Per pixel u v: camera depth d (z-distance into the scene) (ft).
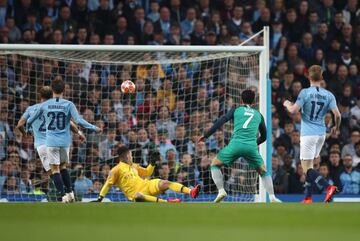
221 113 157.28
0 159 148.25
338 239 66.74
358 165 164.55
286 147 161.38
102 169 149.48
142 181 127.65
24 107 157.69
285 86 170.81
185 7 181.88
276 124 163.43
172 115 157.38
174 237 68.08
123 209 89.40
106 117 154.40
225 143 155.22
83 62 152.56
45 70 160.04
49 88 117.80
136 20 176.55
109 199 141.90
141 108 157.58
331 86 175.22
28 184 146.92
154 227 74.69
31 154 148.36
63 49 131.54
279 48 178.19
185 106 160.76
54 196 133.49
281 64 172.45
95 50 132.77
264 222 78.23
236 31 179.93
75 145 149.48
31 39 168.96
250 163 113.91
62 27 172.55
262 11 181.27
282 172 157.79
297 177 158.20
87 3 177.68
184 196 146.92
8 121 155.53
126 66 159.84
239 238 67.51
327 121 167.22
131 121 156.35
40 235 69.26
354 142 166.61
